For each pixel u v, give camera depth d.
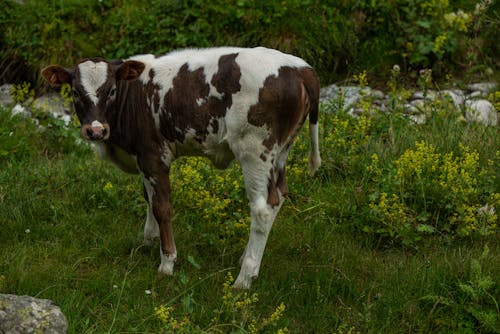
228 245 5.30
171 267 5.05
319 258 5.19
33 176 5.88
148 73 4.95
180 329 4.44
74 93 4.86
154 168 5.01
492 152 5.95
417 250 5.25
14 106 6.81
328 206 5.61
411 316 4.71
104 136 4.81
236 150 4.81
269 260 5.18
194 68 4.86
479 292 4.71
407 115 6.46
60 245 5.24
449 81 7.43
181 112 4.88
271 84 4.71
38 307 4.26
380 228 5.36
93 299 4.80
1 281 4.82
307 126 6.21
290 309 4.79
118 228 5.46
